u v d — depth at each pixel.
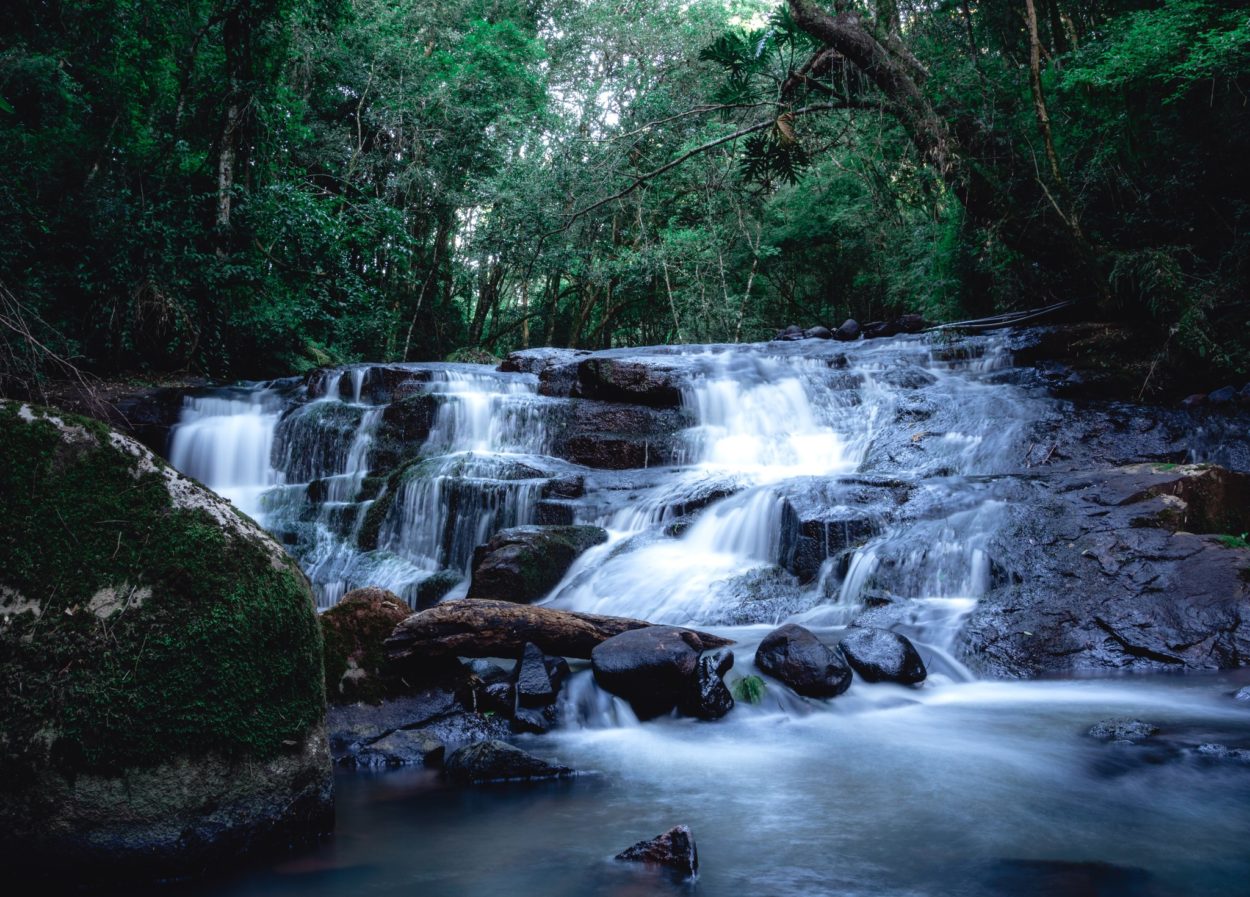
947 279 16.59
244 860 2.77
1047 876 2.68
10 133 14.45
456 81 25.27
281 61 19.42
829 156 19.33
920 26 13.87
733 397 11.81
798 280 31.06
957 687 5.36
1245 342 10.33
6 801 2.38
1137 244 12.04
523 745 4.33
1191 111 11.59
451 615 4.81
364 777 3.82
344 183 23.62
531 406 11.95
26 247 14.49
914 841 3.00
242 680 2.78
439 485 10.02
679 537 8.66
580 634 5.25
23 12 16.27
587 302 28.59
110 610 2.61
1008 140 12.23
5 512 2.62
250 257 18.88
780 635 5.23
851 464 10.38
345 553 10.06
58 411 2.86
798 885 2.63
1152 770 3.75
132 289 16.45
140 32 18.03
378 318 20.64
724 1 28.19
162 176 18.23
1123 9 12.84
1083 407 10.21
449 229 27.67
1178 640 5.67
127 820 2.52
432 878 2.68
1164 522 6.79
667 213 27.16
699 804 3.42
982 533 6.99
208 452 13.16
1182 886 2.60
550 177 24.02
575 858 2.86
